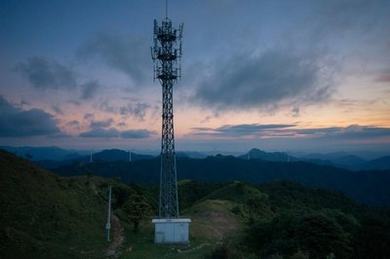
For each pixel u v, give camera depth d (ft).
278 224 195.42
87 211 202.69
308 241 165.78
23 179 192.65
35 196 181.68
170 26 210.59
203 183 500.74
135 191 269.64
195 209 316.40
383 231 180.24
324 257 158.92
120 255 150.51
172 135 207.31
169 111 207.10
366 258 173.27
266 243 186.91
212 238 214.90
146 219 229.25
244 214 321.32
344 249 167.22
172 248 173.58
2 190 171.12
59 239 154.51
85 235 169.78
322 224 169.27
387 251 172.24
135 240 183.11
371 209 413.80
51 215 172.24
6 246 125.49
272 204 403.13
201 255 158.10
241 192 412.16
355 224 198.90
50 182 211.82
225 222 282.56
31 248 130.52
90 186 249.34
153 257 152.25
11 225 147.54
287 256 159.84
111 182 281.33
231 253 148.25
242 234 216.95
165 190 204.03
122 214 224.74
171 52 208.64
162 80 207.31
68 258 133.18
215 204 330.34
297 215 197.57
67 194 209.67
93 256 143.95
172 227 186.19
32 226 155.12
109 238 175.42
